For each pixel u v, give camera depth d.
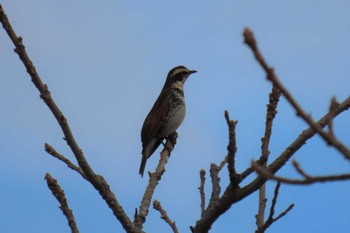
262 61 5.65
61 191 10.12
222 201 9.65
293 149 9.12
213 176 10.91
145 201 11.25
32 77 9.23
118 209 10.02
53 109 9.41
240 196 9.52
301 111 5.83
